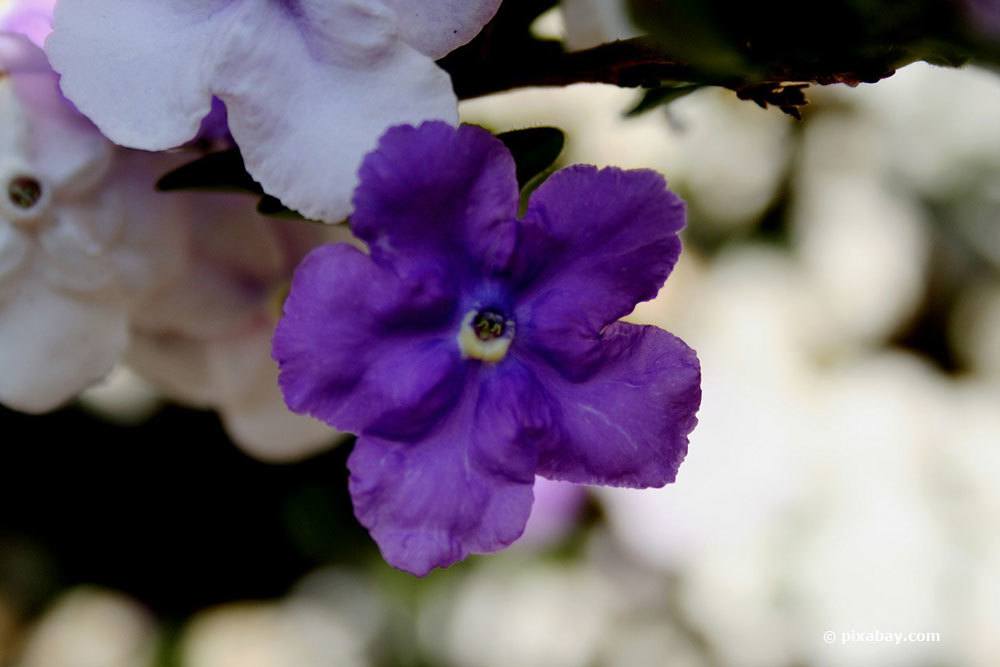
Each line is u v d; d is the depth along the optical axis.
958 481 0.67
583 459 0.30
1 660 0.60
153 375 0.36
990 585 0.65
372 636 0.65
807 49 0.29
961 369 0.72
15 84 0.32
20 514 0.56
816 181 0.66
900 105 0.65
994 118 0.65
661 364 0.30
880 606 0.64
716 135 0.63
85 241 0.33
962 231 0.69
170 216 0.33
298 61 0.30
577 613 0.64
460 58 0.32
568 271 0.30
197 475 0.57
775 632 0.65
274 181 0.30
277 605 0.64
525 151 0.31
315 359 0.29
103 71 0.30
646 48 0.31
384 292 0.30
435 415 0.30
